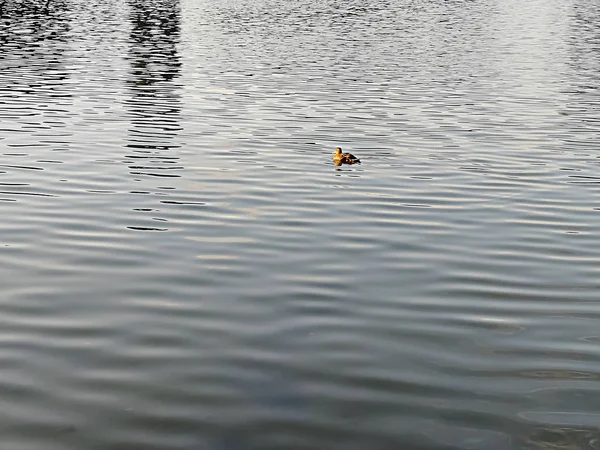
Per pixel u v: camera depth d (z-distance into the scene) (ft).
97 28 161.58
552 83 108.06
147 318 34.78
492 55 134.10
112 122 78.38
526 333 34.17
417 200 54.65
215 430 26.50
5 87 95.45
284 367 30.66
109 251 43.14
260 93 96.12
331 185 58.03
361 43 146.92
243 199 53.88
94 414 27.27
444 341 33.19
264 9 209.67
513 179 60.85
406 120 82.74
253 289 38.22
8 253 42.57
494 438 26.43
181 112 84.33
